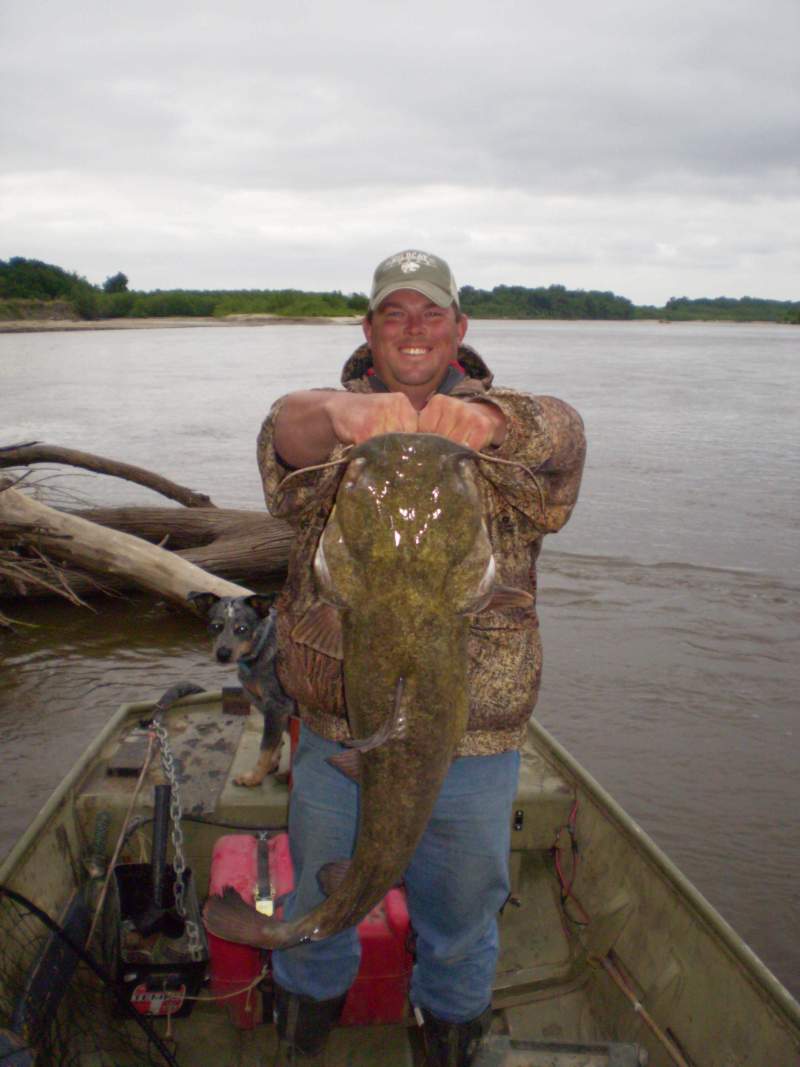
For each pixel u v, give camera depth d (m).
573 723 4.40
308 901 1.71
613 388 23.91
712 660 5.21
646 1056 1.91
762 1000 1.74
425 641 1.21
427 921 1.75
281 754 2.70
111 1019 2.11
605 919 2.26
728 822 3.58
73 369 29.03
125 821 2.42
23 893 2.03
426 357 1.66
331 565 1.22
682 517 8.84
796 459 12.40
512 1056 1.85
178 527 7.22
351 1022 2.13
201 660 5.46
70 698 4.85
